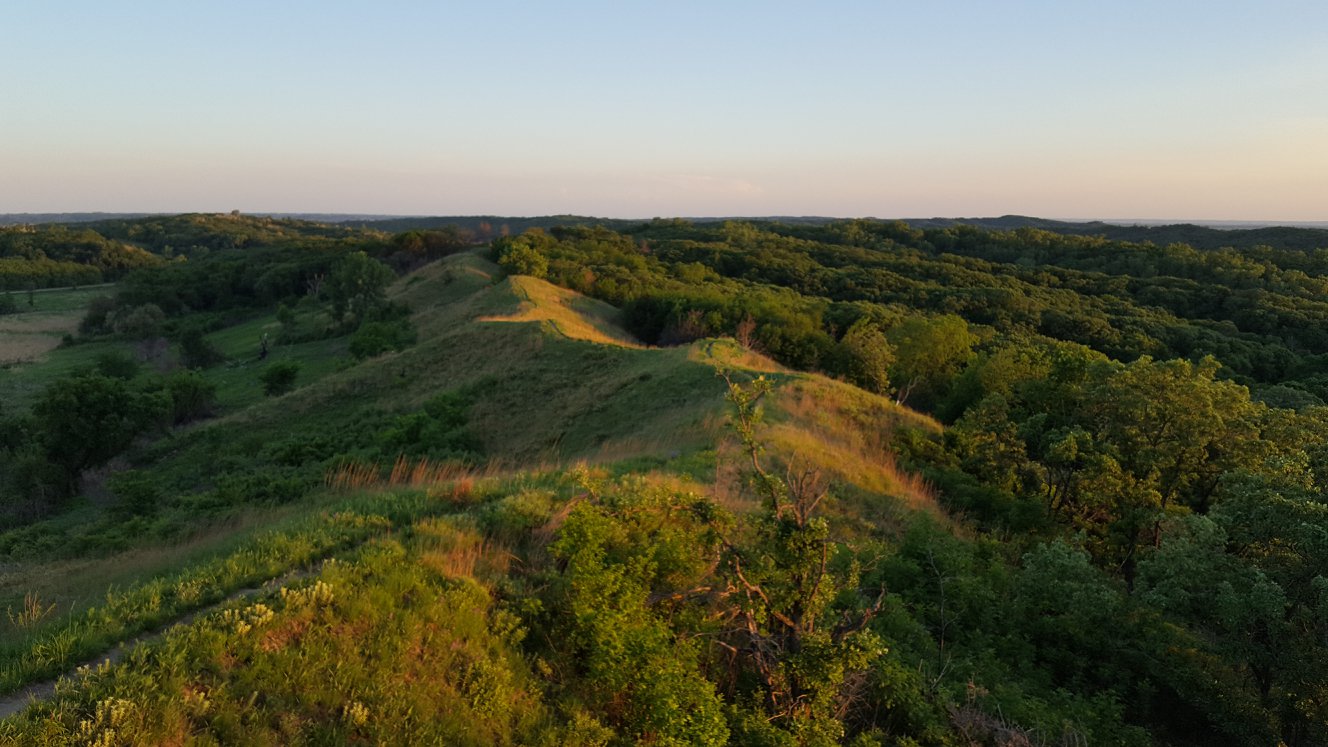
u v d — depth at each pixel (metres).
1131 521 14.81
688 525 7.83
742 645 7.31
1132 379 16.58
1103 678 9.21
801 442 15.27
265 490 18.45
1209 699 9.02
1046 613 10.31
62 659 5.44
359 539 8.31
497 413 28.56
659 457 14.16
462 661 6.23
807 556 6.68
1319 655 8.45
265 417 32.59
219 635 5.57
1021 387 24.75
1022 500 16.14
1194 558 9.72
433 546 7.80
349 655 5.79
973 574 10.82
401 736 5.33
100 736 4.46
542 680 6.48
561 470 12.49
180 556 9.88
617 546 7.34
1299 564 9.20
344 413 32.75
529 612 7.04
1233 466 15.09
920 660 8.12
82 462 27.17
